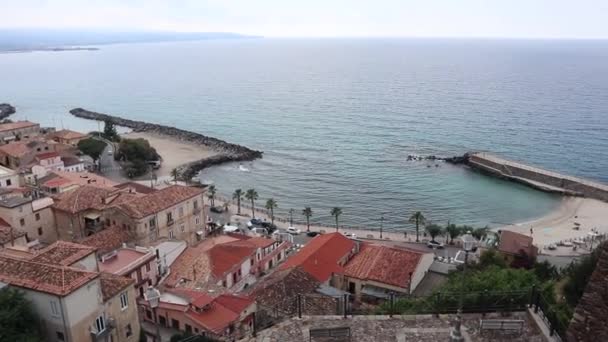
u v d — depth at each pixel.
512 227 132.75
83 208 93.69
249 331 56.94
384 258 82.75
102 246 80.75
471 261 84.00
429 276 82.94
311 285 71.50
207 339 53.41
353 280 79.88
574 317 23.28
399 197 156.62
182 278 76.44
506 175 173.38
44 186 113.56
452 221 138.50
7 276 47.62
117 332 52.34
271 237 109.06
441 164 191.38
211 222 119.50
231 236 101.50
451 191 162.50
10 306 44.59
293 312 59.66
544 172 171.50
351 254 91.25
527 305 31.38
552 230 130.00
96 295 49.06
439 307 32.97
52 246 58.81
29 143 169.12
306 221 135.50
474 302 32.25
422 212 144.50
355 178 175.12
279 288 68.56
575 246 114.25
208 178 177.00
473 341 28.55
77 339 46.91
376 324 31.19
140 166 176.50
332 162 195.62
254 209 143.00
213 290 70.06
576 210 147.00
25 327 44.97
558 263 100.31
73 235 93.75
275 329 31.27
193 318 60.66
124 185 124.56
